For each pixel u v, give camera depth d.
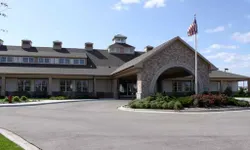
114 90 38.09
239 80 42.41
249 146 7.96
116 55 46.09
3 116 16.56
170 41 26.73
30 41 43.31
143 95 25.86
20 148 7.64
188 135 9.77
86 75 37.28
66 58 41.41
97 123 13.30
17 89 37.16
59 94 37.44
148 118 15.30
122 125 12.54
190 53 27.64
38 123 13.46
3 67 36.44
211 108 20.03
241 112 18.34
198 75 27.66
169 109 19.89
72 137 9.73
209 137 9.34
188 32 24.09
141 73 26.03
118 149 7.85
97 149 7.89
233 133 10.07
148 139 9.16
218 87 43.69
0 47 41.50
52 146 8.40
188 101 20.69
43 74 35.59
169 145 8.23
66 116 16.52
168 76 38.31
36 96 36.22
